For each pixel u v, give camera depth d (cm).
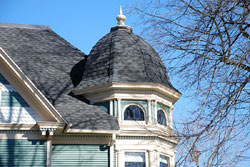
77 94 2566
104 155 2309
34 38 3034
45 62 2788
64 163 2264
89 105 2497
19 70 2241
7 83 2261
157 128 2428
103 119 2370
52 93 2530
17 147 2186
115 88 2472
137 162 2366
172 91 2575
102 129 2291
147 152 2383
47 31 3177
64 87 2614
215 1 1498
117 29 2823
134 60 2592
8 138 2192
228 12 1488
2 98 2236
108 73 2539
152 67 2589
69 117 2338
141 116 2458
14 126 2197
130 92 2484
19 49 2859
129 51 2638
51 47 2978
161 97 2548
